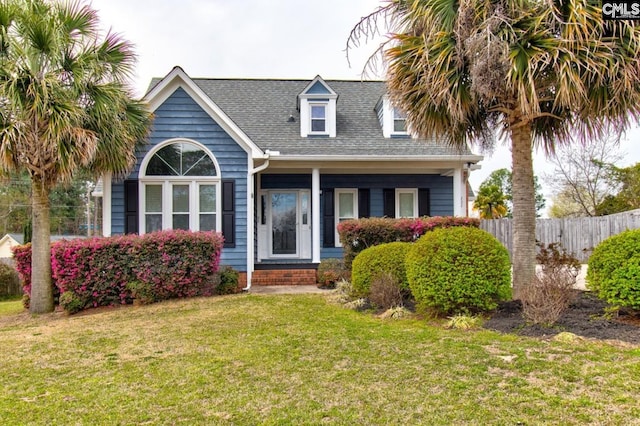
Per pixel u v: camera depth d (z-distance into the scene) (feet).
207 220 35.29
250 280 34.88
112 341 18.45
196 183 35.19
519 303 20.45
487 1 18.80
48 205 28.78
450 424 9.84
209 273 30.01
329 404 11.19
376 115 47.52
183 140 34.99
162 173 34.88
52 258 27.73
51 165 26.99
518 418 9.91
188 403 11.54
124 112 29.84
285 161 38.63
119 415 10.90
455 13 19.89
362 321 20.52
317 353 15.48
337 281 33.30
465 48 19.21
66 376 14.07
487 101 21.59
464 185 46.52
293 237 45.03
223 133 35.45
